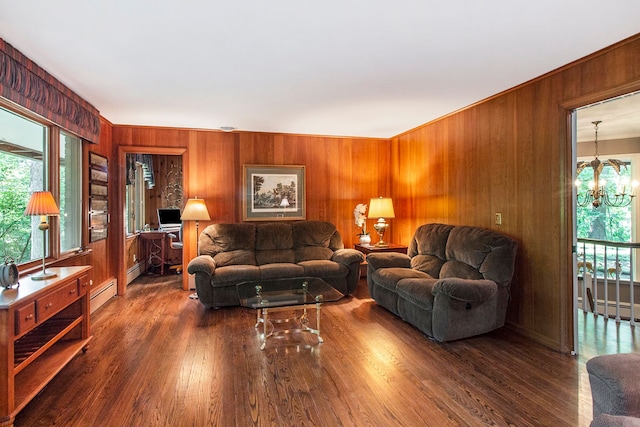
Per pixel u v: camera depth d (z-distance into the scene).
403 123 4.71
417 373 2.54
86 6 1.92
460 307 3.00
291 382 2.41
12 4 1.89
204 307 4.18
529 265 3.20
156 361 2.72
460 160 4.08
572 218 2.87
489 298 3.09
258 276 4.13
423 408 2.10
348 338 3.20
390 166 5.78
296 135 5.37
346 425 1.94
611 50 2.47
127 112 4.12
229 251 4.66
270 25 2.15
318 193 5.48
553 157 2.95
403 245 5.32
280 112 4.14
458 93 3.47
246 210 5.16
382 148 5.76
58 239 3.19
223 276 4.04
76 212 3.77
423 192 4.84
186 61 2.68
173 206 7.20
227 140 5.12
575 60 2.69
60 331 2.54
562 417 2.00
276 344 3.06
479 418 2.00
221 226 4.77
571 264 2.88
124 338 3.18
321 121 4.59
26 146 2.86
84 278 2.82
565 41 2.38
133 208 6.16
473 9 1.97
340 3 1.91
